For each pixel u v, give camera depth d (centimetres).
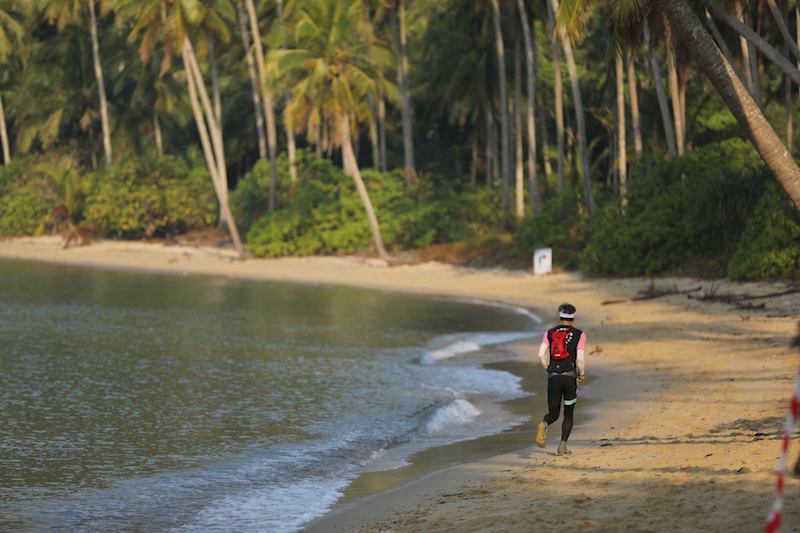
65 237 9956
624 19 2705
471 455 2005
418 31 10469
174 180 9669
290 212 8106
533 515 1380
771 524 819
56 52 11319
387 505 1611
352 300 5709
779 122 6725
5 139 12162
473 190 8738
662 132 8062
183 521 1617
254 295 6016
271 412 2581
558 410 1862
